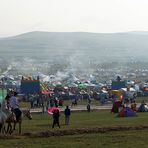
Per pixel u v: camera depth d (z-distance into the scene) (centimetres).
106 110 8288
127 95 10931
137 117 6044
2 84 13088
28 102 10512
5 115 3547
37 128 4288
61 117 6512
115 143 3128
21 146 2989
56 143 3122
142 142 3183
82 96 12031
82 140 3259
